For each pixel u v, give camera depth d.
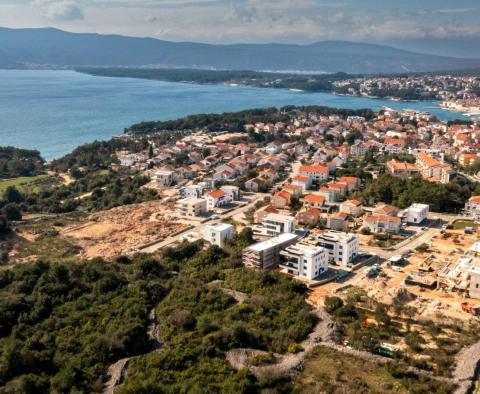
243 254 147.38
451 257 155.25
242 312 114.06
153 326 110.25
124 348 98.94
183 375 89.19
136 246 173.50
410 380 87.75
